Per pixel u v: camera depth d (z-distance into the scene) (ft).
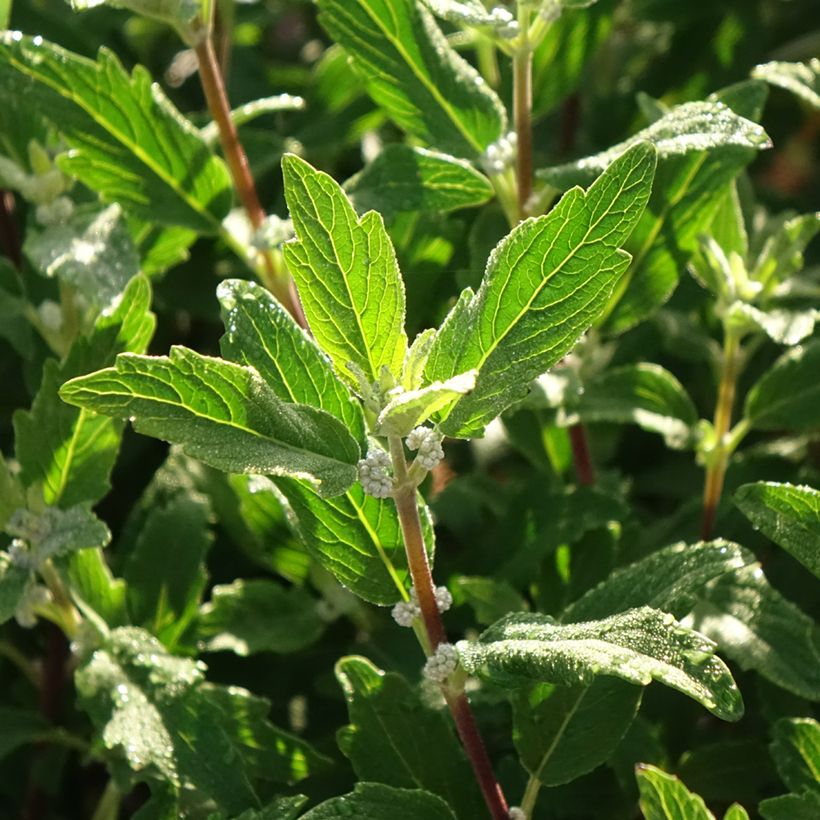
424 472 1.23
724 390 1.61
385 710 1.40
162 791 1.42
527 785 1.45
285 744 1.48
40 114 1.60
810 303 1.73
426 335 1.23
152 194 1.62
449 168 1.57
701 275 1.62
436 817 1.31
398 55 1.58
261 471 1.19
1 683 1.76
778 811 1.32
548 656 1.17
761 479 1.66
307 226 1.20
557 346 1.21
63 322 1.63
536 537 1.60
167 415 1.19
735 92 1.57
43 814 1.70
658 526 1.67
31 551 1.46
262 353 1.26
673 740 1.56
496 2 1.77
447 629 1.63
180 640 1.61
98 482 1.50
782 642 1.42
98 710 1.43
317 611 1.64
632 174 1.17
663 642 1.17
